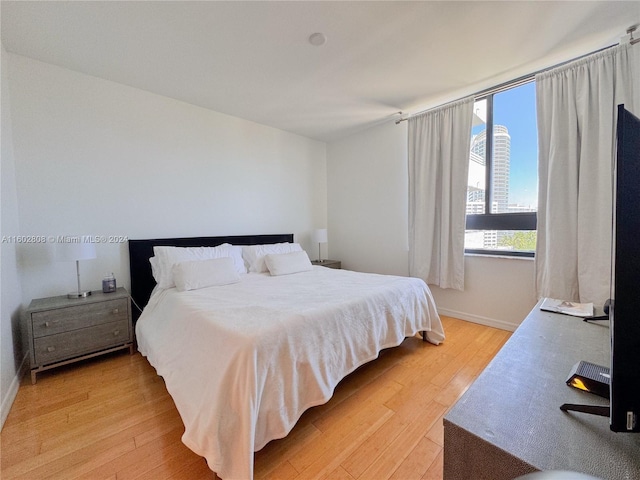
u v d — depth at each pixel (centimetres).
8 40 185
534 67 232
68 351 194
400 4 161
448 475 75
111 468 116
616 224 62
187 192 292
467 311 295
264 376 119
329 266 388
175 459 121
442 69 232
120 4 157
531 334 127
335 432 137
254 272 293
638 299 62
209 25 175
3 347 157
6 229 175
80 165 230
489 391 87
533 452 64
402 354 221
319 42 194
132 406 158
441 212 300
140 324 220
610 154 198
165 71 228
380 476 113
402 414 150
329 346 153
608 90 199
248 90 263
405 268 349
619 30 187
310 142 415
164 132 274
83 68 222
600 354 108
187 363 140
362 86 258
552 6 164
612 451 64
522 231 263
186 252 254
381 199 370
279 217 378
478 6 163
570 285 219
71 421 145
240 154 335
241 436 109
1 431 137
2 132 177
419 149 316
